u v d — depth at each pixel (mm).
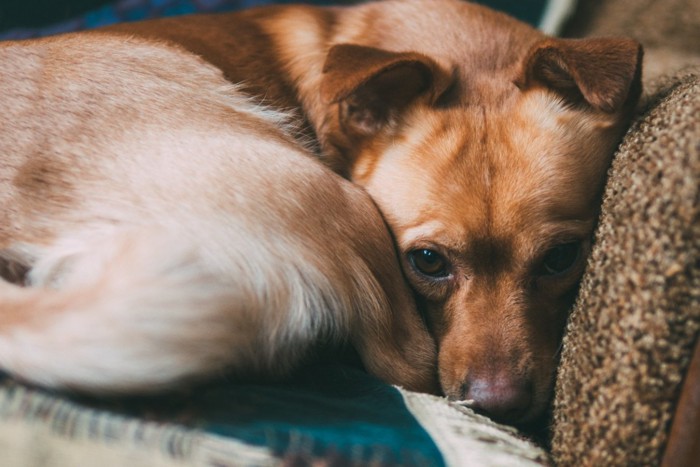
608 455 385
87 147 462
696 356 367
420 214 490
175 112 490
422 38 548
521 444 417
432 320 503
